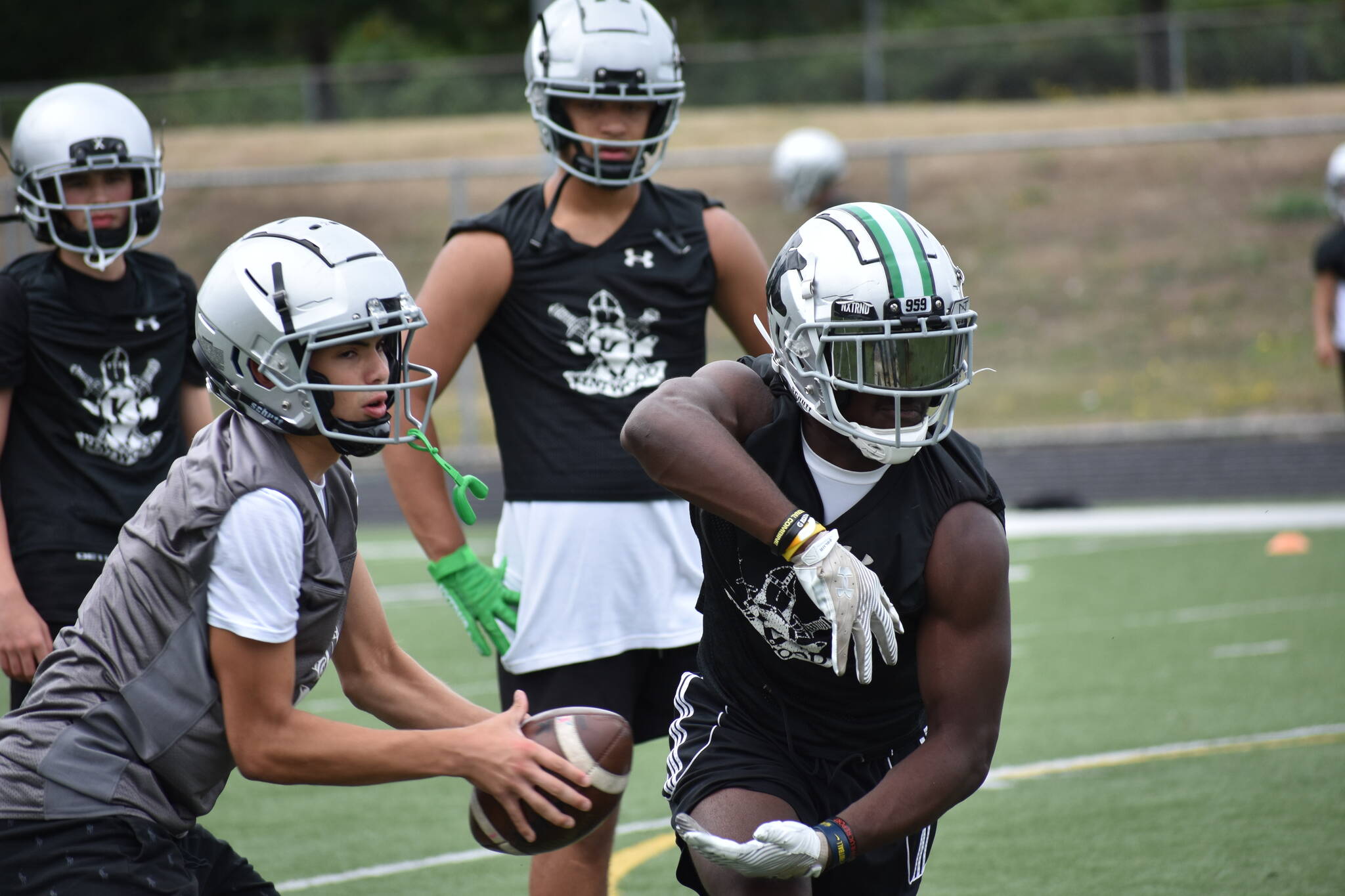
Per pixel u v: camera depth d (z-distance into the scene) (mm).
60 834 8070
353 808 16812
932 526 8656
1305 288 50906
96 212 12250
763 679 9352
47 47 91375
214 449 8133
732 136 65625
